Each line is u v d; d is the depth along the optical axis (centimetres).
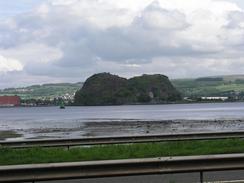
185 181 1109
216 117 9438
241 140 2105
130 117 10481
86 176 965
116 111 16412
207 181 1095
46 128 6588
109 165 968
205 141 2125
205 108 18425
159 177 1197
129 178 1194
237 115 10462
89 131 5422
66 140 2066
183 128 5603
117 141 2073
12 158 1670
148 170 981
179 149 1842
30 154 1753
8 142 2036
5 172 942
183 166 995
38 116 13600
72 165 959
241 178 1143
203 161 1003
